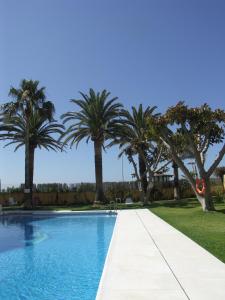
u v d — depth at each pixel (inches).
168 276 312.3
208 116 903.7
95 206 1418.6
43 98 1525.6
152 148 1568.7
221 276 305.3
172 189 1955.0
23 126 1609.3
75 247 581.9
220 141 949.8
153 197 1889.8
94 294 319.3
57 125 1688.0
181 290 270.7
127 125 1525.6
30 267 437.1
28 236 745.0
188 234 559.2
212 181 1894.7
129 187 1876.2
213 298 250.4
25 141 1561.3
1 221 1082.1
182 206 1250.0
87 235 725.9
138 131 1519.4
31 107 1504.7
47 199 1849.2
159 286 283.7
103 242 628.7
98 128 1508.4
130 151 1640.0
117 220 813.9
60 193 1866.4
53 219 1087.6
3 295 324.8
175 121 914.1
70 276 386.3
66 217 1127.0
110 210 1200.2
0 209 1269.7
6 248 588.7
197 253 405.1
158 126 941.8
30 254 528.7
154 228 649.6
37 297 315.9
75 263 453.1
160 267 347.3
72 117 1536.7
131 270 340.5
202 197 943.0
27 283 363.3
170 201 1662.2
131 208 1277.1
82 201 1883.6
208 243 468.4
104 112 1515.7
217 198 1392.7
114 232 614.9
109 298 259.6
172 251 423.2
